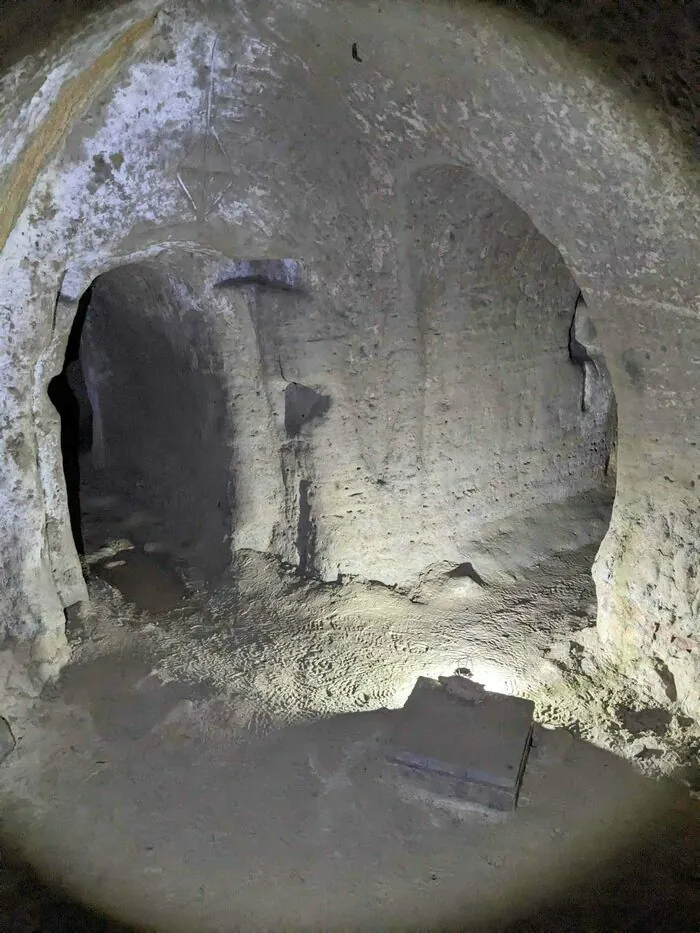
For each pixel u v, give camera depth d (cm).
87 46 282
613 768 336
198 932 278
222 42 320
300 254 400
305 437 442
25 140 304
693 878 288
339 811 324
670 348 314
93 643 423
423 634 429
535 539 490
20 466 381
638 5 239
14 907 286
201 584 472
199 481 498
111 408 570
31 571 391
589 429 523
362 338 419
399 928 278
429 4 267
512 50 268
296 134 359
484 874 297
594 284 323
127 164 354
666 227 287
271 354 432
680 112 257
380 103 331
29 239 350
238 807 328
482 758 326
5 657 382
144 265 445
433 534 466
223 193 377
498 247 421
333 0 284
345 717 371
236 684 396
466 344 442
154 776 343
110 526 535
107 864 304
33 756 353
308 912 285
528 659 404
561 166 298
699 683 341
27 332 366
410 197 379
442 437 453
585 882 290
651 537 350
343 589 458
